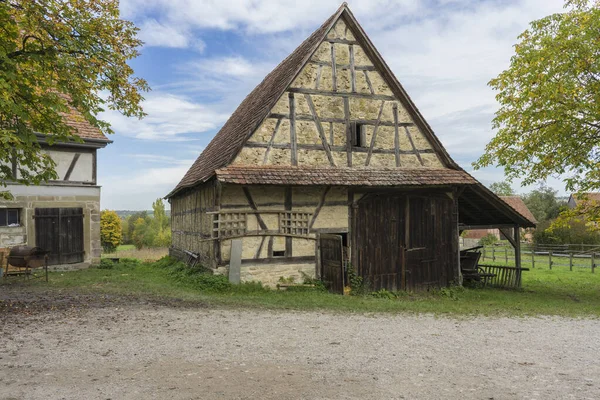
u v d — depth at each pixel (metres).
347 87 13.52
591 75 12.95
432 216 14.55
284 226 12.42
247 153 12.15
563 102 12.87
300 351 6.27
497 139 14.45
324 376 5.27
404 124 14.18
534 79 13.02
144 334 6.86
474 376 5.50
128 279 13.26
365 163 13.53
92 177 16.62
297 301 10.35
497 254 32.38
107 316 8.01
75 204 16.20
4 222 14.73
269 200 12.34
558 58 12.68
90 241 16.64
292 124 12.73
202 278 11.90
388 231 13.81
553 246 31.84
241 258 11.93
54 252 15.57
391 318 8.98
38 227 15.20
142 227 50.12
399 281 13.87
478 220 17.09
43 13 8.95
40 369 5.22
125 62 10.88
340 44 13.57
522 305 11.78
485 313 10.10
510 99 13.94
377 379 5.25
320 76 13.23
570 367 6.05
